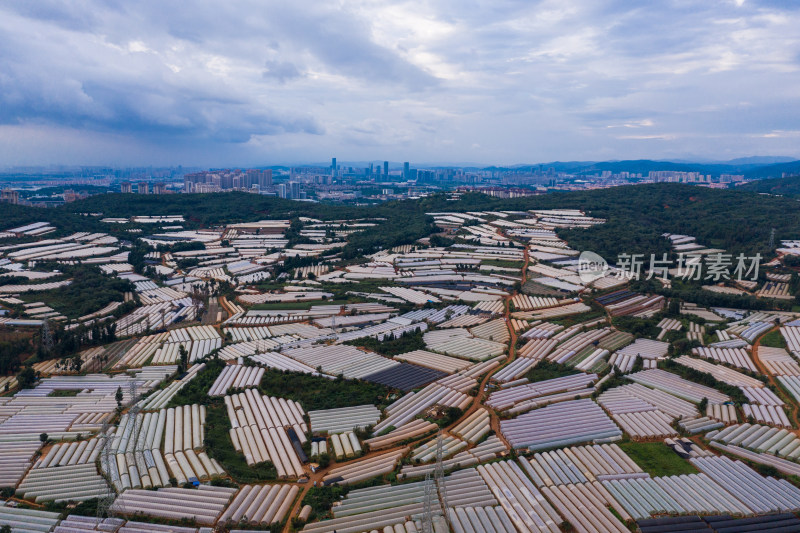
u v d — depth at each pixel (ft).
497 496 391.45
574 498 391.86
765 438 482.28
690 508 386.93
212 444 458.50
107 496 382.22
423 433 481.87
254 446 454.40
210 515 371.15
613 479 419.13
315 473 423.23
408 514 369.91
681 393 568.41
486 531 356.18
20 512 373.40
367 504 381.40
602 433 484.74
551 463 435.53
